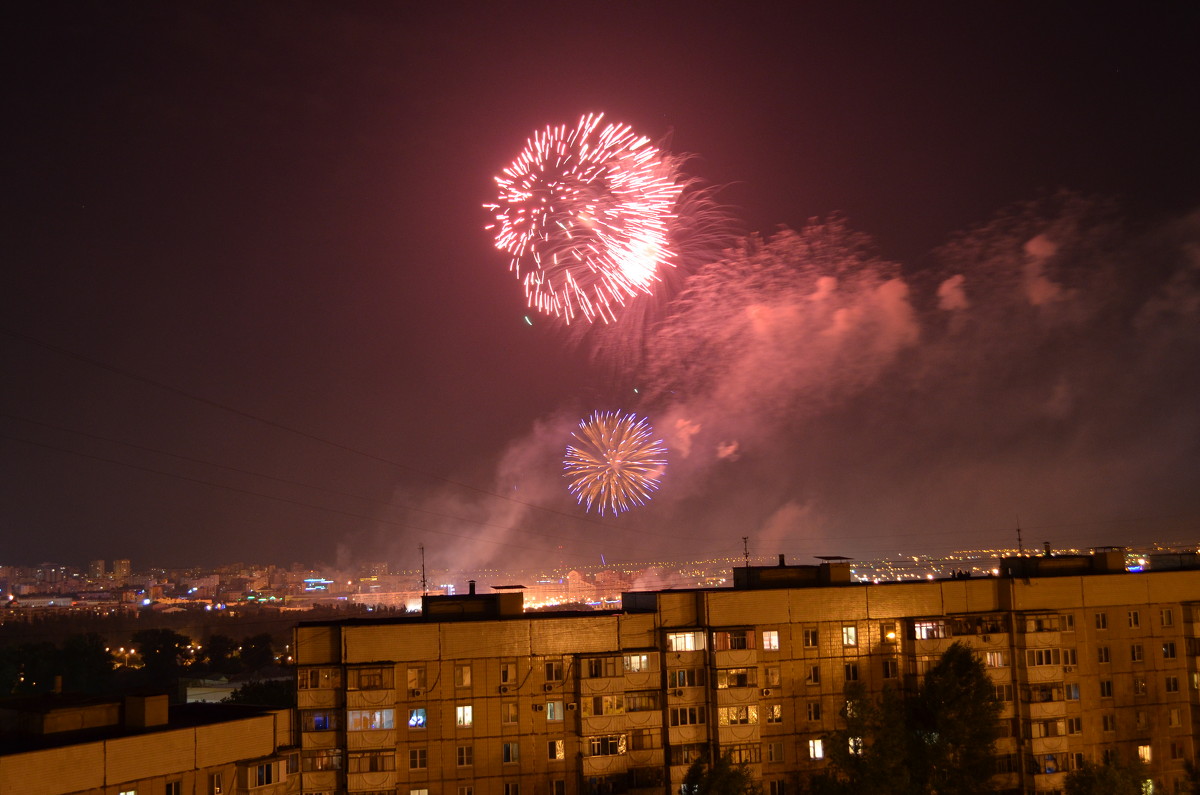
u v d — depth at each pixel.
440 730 80.31
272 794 72.88
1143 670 92.94
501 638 82.50
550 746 81.94
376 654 80.31
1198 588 95.56
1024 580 91.75
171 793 67.12
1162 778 91.50
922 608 90.19
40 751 60.94
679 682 85.00
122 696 70.44
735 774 74.56
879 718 78.94
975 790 79.31
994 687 85.56
